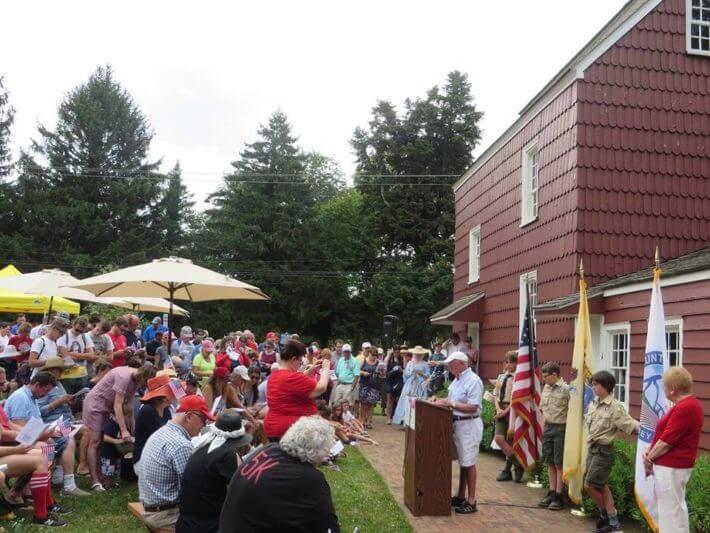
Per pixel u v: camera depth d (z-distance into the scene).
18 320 16.50
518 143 17.41
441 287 41.91
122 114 52.00
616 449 9.01
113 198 48.81
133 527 6.99
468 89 47.25
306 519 4.13
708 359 10.46
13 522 6.97
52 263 45.00
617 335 13.08
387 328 20.05
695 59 14.56
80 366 10.98
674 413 6.45
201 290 12.20
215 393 9.26
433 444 8.45
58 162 49.75
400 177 46.03
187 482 5.57
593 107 13.99
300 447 4.25
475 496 9.49
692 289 10.89
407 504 8.85
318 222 49.59
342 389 16.17
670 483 6.39
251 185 49.16
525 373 10.18
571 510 8.78
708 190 14.27
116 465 9.02
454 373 8.88
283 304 47.53
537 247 15.84
